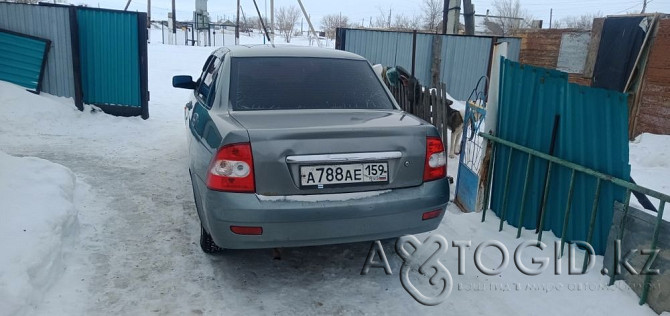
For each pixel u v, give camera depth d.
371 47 10.03
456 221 3.87
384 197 2.66
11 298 2.34
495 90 3.79
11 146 6.05
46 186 3.68
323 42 38.56
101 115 7.75
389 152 2.67
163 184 4.80
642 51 7.21
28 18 7.47
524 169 3.54
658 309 2.52
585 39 8.91
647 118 7.27
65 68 7.71
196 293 2.81
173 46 24.17
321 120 2.82
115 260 3.16
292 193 2.54
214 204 2.54
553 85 3.21
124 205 4.17
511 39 10.37
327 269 3.15
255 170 2.49
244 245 2.57
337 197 2.58
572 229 3.22
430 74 10.30
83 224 3.67
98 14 7.54
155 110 9.05
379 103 3.41
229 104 3.12
